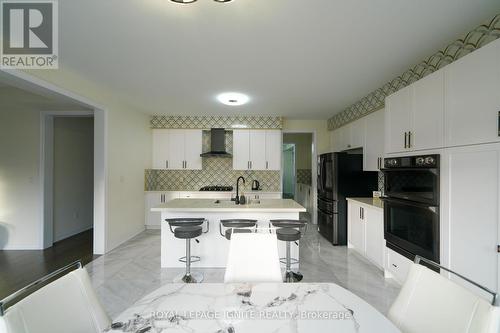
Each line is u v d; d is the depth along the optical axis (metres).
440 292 1.01
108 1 1.64
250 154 5.27
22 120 3.85
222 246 3.18
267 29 1.98
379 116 3.41
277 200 3.66
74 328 1.01
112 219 3.82
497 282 1.50
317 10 1.74
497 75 1.49
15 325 0.81
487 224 1.56
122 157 4.11
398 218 2.49
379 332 0.92
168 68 2.74
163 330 0.93
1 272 3.02
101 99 3.49
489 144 1.54
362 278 2.84
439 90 1.96
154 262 3.33
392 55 2.43
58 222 4.45
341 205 4.05
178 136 5.30
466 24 1.92
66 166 4.65
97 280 2.79
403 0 1.63
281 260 3.21
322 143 5.54
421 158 2.10
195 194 5.07
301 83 3.21
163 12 1.76
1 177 3.85
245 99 3.94
